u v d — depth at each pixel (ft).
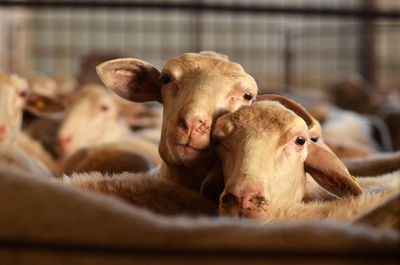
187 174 9.89
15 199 4.46
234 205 7.63
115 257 4.05
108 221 4.32
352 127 26.91
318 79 68.13
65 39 70.28
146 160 12.81
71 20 70.28
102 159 12.30
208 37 70.79
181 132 8.92
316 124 10.66
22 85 17.62
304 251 4.03
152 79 11.27
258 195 7.63
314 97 43.21
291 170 8.64
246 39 71.10
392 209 5.22
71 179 8.48
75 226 4.27
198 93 9.30
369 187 10.03
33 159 12.41
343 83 42.98
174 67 10.08
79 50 69.26
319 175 9.23
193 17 61.77
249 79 9.91
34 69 67.67
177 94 9.78
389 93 47.24
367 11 19.76
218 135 8.82
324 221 4.49
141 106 23.12
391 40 64.39
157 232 4.22
